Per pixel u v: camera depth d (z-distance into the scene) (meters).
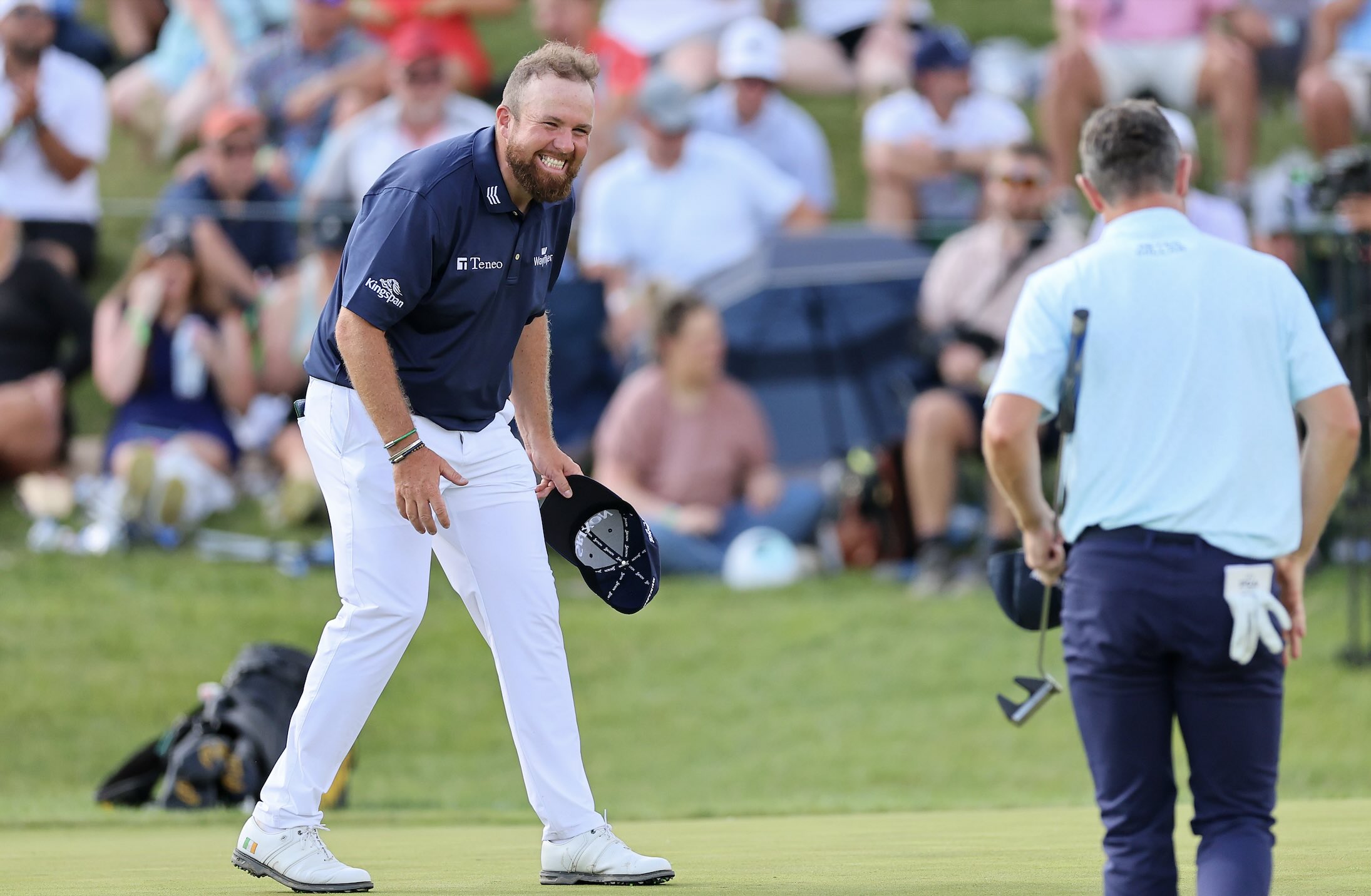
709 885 12.59
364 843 18.28
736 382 39.06
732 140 42.78
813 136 43.75
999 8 60.22
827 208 43.97
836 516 37.94
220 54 47.12
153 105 47.50
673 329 37.56
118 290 38.28
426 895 12.29
